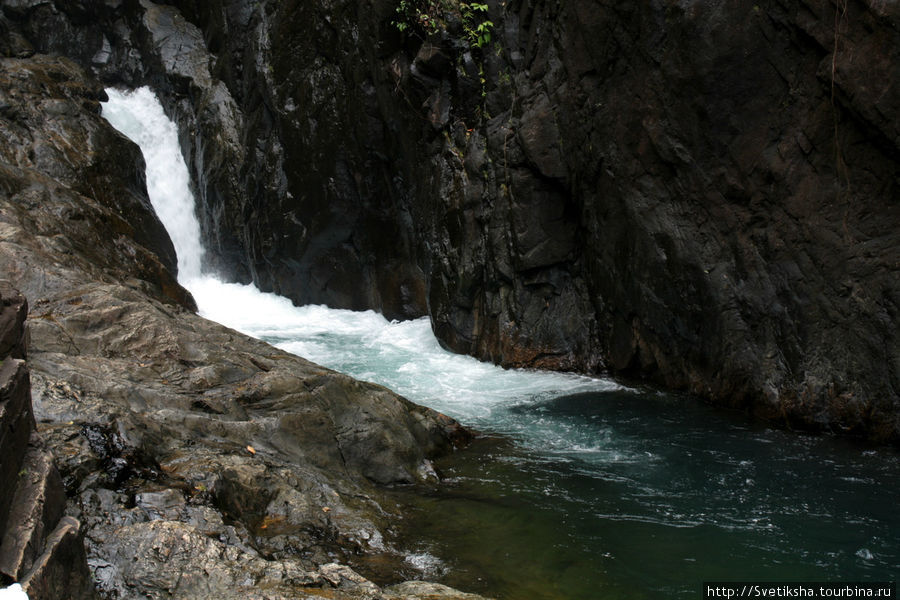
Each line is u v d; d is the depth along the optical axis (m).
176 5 16.98
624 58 8.35
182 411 5.33
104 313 6.34
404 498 5.51
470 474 6.12
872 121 6.45
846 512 5.38
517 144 9.70
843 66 6.57
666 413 7.80
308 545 4.31
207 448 4.96
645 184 8.44
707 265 7.93
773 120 7.30
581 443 6.93
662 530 5.06
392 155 12.05
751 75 7.32
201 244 16.05
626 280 8.84
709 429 7.29
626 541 4.88
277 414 5.74
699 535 5.00
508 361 9.85
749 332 7.65
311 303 14.17
